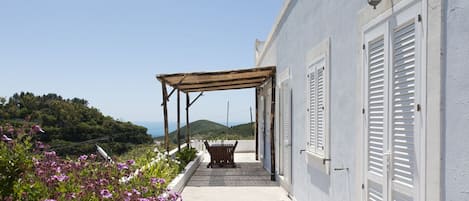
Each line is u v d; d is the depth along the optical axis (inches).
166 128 362.6
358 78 141.9
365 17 135.0
